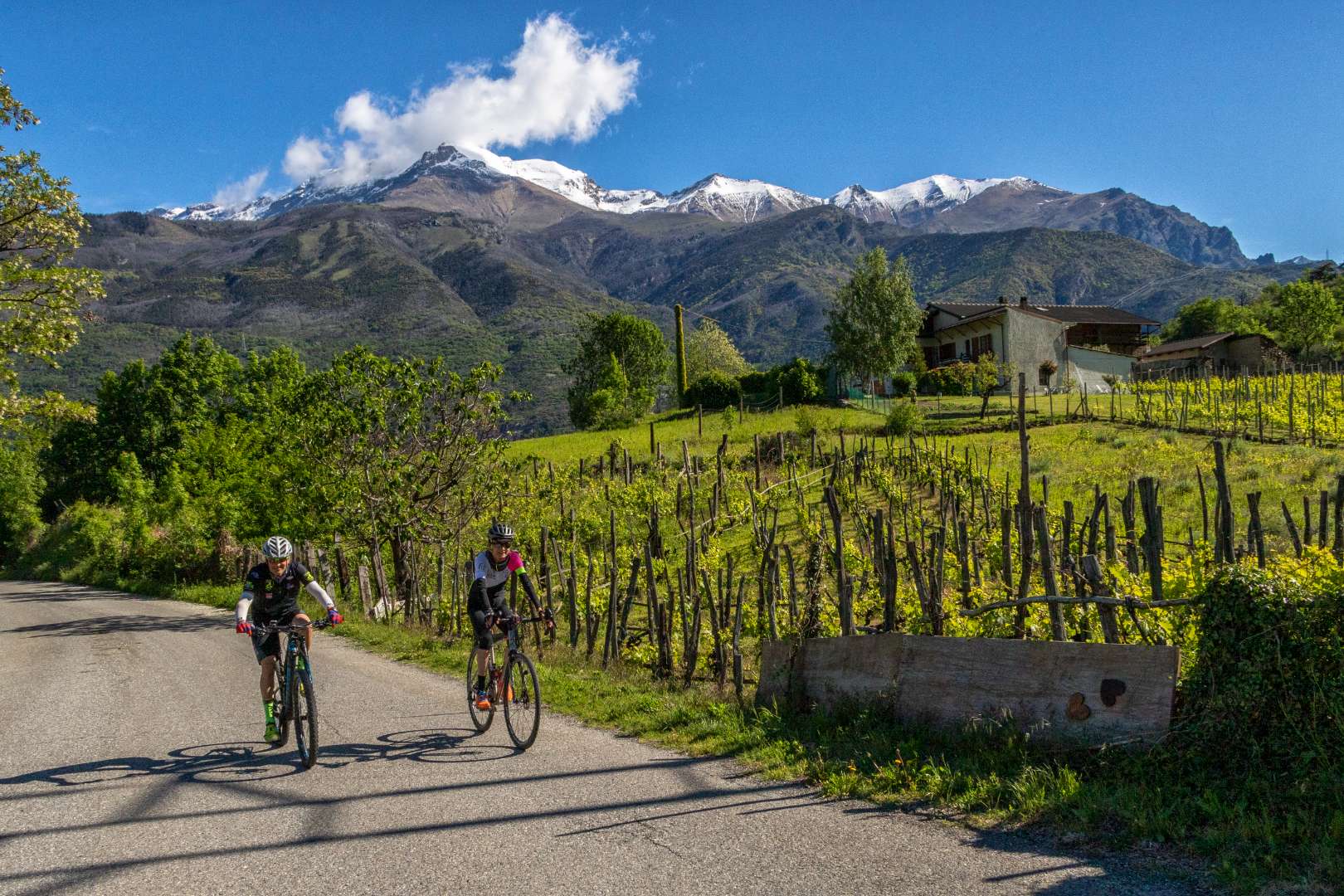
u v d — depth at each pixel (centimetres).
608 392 6781
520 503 2373
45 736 885
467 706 965
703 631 1253
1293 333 6988
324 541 2208
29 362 1941
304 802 632
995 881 452
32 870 518
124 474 4712
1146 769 566
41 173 1869
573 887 470
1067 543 1053
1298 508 1803
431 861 512
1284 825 481
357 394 2122
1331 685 527
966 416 4275
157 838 567
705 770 679
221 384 6475
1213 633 573
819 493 2688
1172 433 3080
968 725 675
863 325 6141
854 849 505
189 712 974
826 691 812
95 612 2409
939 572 1011
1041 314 6100
